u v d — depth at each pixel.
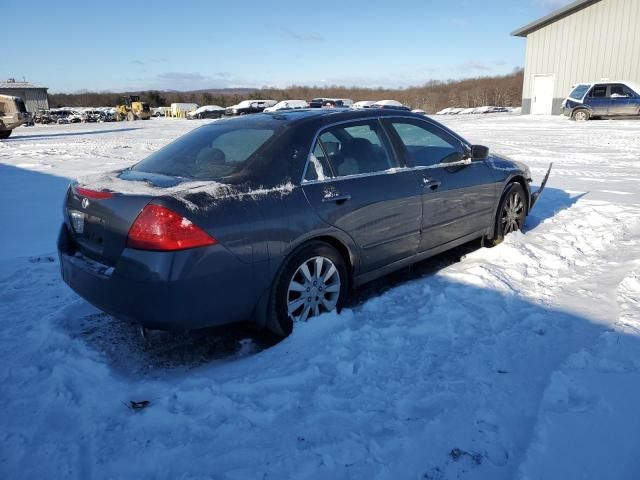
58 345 3.22
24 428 2.45
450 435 2.29
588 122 22.45
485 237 4.93
